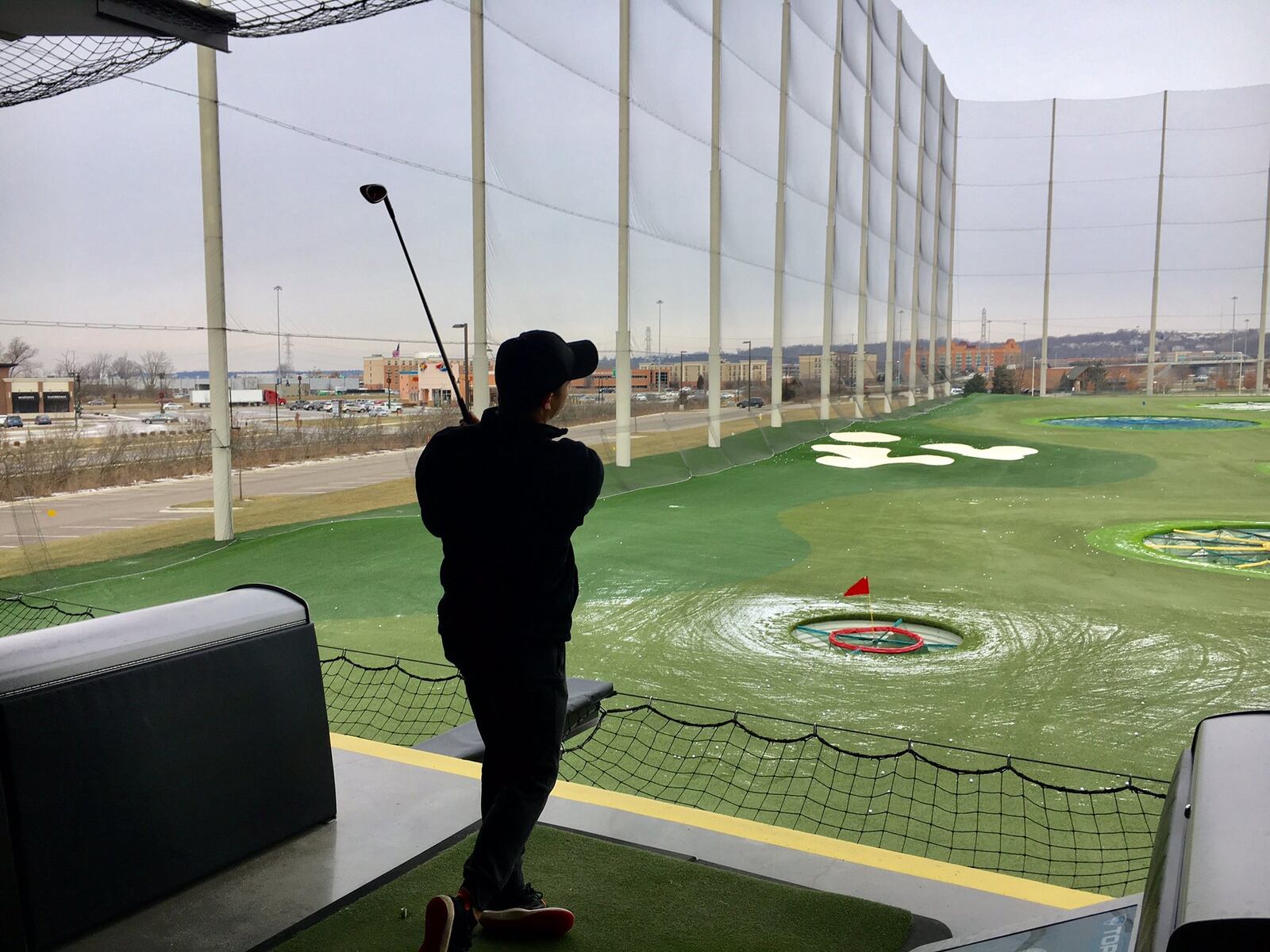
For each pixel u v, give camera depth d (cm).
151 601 714
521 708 173
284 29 375
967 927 195
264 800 227
